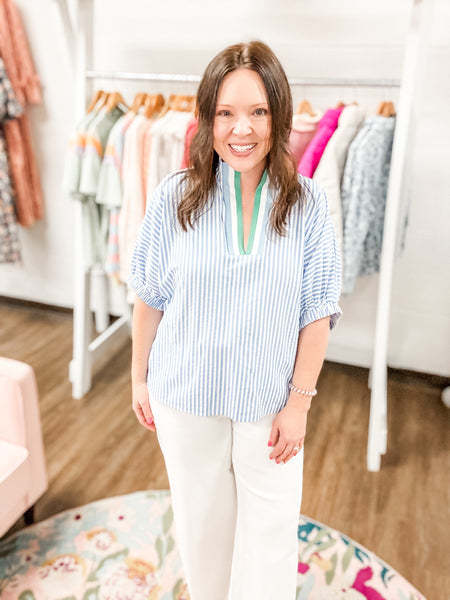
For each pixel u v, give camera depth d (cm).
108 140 210
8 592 158
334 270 103
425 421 243
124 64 263
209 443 113
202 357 103
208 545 126
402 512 190
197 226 99
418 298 257
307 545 175
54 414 240
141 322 115
